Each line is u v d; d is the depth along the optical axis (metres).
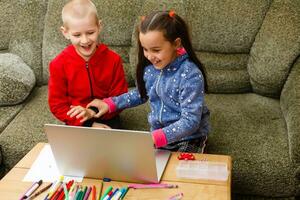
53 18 2.21
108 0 2.17
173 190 1.22
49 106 1.87
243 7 2.06
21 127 1.86
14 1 2.30
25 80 2.05
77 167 1.29
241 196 1.71
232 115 1.91
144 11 2.14
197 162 1.34
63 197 1.20
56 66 1.78
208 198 1.18
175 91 1.50
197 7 2.10
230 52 2.11
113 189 1.23
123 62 2.18
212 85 2.10
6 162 1.81
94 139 1.20
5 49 2.30
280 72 1.94
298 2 2.01
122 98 1.70
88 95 1.84
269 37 1.98
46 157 1.41
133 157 1.21
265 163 1.62
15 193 1.23
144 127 1.85
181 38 1.46
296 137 1.59
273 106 1.98
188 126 1.43
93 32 1.70
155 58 1.43
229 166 1.32
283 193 1.63
